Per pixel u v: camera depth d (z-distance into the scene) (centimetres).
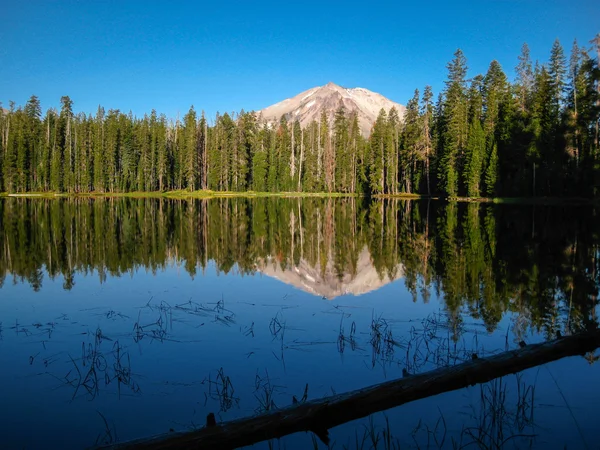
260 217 3119
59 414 487
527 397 509
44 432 452
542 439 430
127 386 550
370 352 657
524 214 2883
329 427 457
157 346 685
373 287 1091
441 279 1172
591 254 1492
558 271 1244
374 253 1623
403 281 1156
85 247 1714
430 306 917
